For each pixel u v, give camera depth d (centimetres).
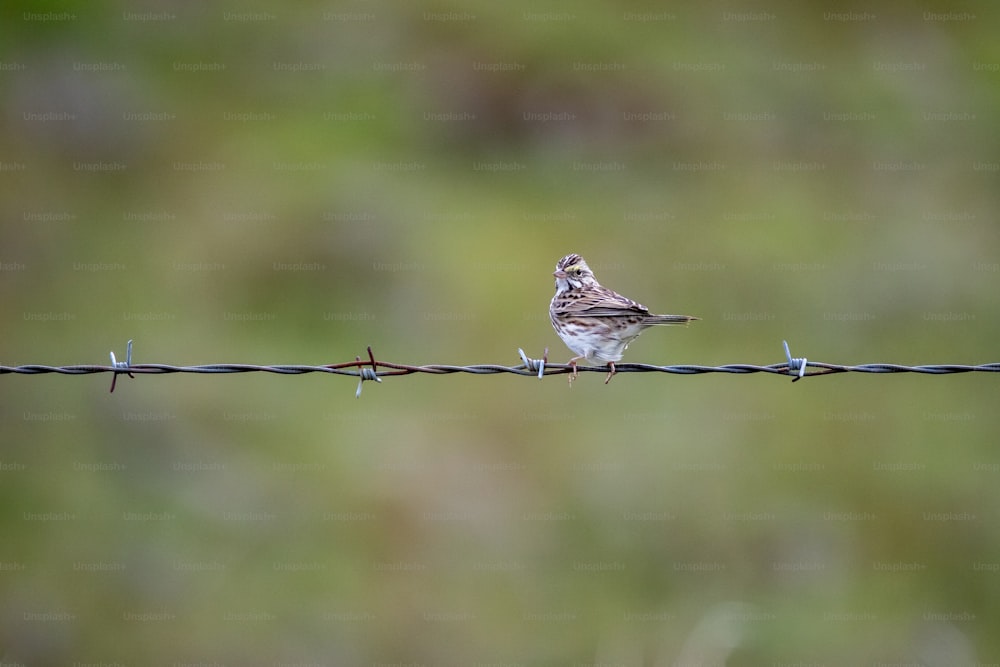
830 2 2330
